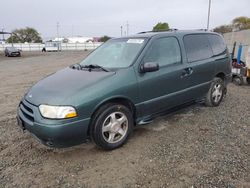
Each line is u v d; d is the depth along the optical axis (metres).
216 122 4.91
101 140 3.72
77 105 3.43
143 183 3.07
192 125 4.79
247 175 3.15
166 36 4.69
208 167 3.34
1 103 6.96
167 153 3.74
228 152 3.72
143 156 3.69
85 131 3.55
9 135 4.56
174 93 4.66
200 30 5.62
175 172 3.26
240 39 13.86
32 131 3.55
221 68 5.77
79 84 3.70
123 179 3.16
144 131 4.55
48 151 3.92
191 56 5.02
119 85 3.83
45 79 4.30
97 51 5.10
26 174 3.34
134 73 4.05
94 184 3.09
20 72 14.75
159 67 4.41
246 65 8.56
